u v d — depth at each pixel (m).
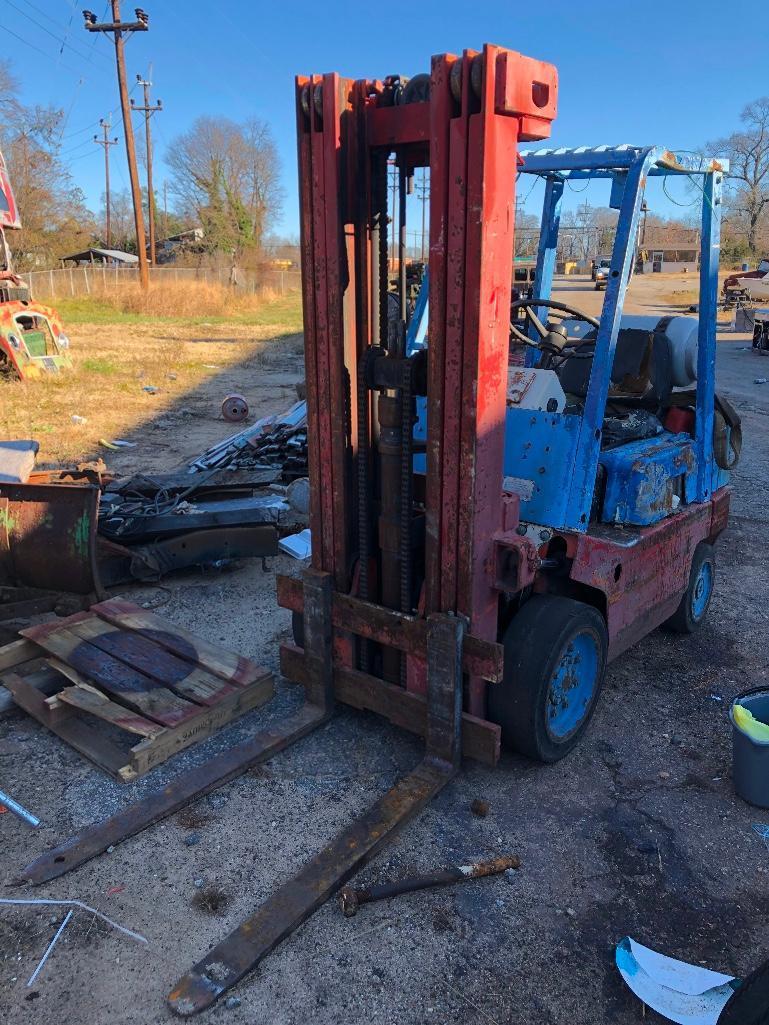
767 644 4.45
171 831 2.81
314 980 2.24
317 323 2.96
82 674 3.54
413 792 2.91
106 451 8.66
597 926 2.47
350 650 3.34
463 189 2.45
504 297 2.61
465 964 2.31
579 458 3.19
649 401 4.10
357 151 2.80
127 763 3.15
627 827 2.92
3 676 3.70
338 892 2.54
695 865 2.74
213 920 2.44
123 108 29.45
